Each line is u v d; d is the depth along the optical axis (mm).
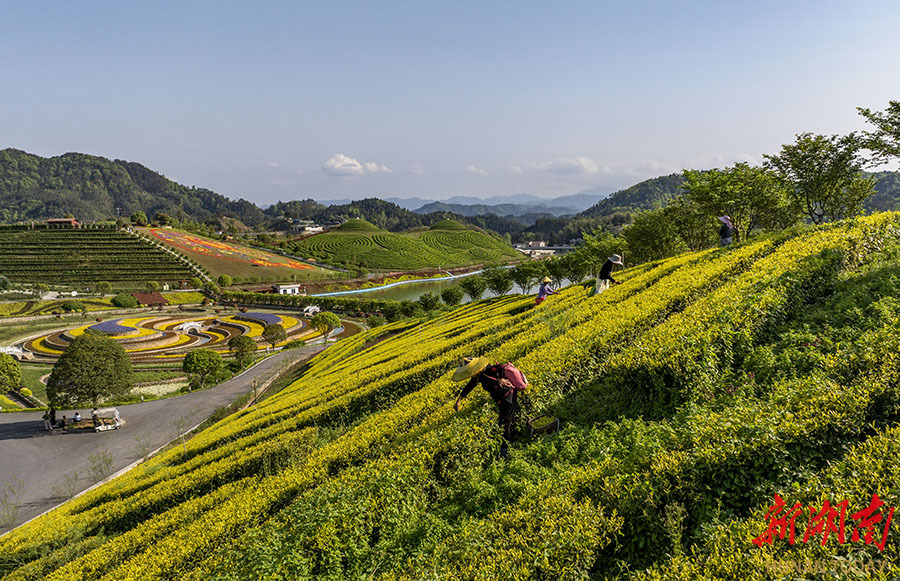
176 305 119438
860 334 9938
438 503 10016
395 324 56500
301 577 8633
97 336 43125
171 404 47625
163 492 18406
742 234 45000
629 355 11695
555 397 12391
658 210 59062
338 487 11047
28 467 33750
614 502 7215
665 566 5910
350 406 20516
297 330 89000
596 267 68750
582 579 6402
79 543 16859
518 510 7918
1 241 146500
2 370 49938
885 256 14711
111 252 147125
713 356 10586
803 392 7926
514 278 77562
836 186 35969
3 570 16984
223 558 10672
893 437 6320
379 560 8648
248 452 19016
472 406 13000
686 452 7348
